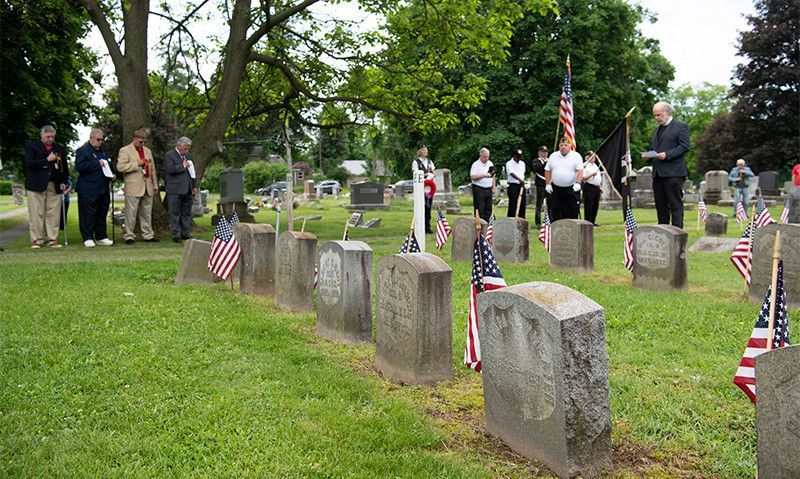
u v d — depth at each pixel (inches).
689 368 213.8
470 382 207.2
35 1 732.7
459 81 1409.9
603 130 1583.4
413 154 2519.7
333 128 809.5
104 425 169.5
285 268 315.3
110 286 359.6
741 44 1942.7
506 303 157.0
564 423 140.9
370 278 257.6
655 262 356.5
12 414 173.6
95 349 236.4
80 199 563.2
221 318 289.4
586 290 348.8
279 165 2787.9
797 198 703.7
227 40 737.0
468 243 478.6
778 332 159.8
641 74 1647.4
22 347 235.8
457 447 159.9
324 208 1391.5
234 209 832.3
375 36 748.0
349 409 182.2
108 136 1568.7
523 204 729.6
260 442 158.1
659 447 156.4
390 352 215.3
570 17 1403.8
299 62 770.2
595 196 678.5
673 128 426.0
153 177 606.9
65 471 142.3
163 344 243.8
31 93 810.8
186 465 146.7
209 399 187.5
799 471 117.2
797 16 1851.6
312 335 267.3
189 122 919.0
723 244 530.9
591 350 143.5
